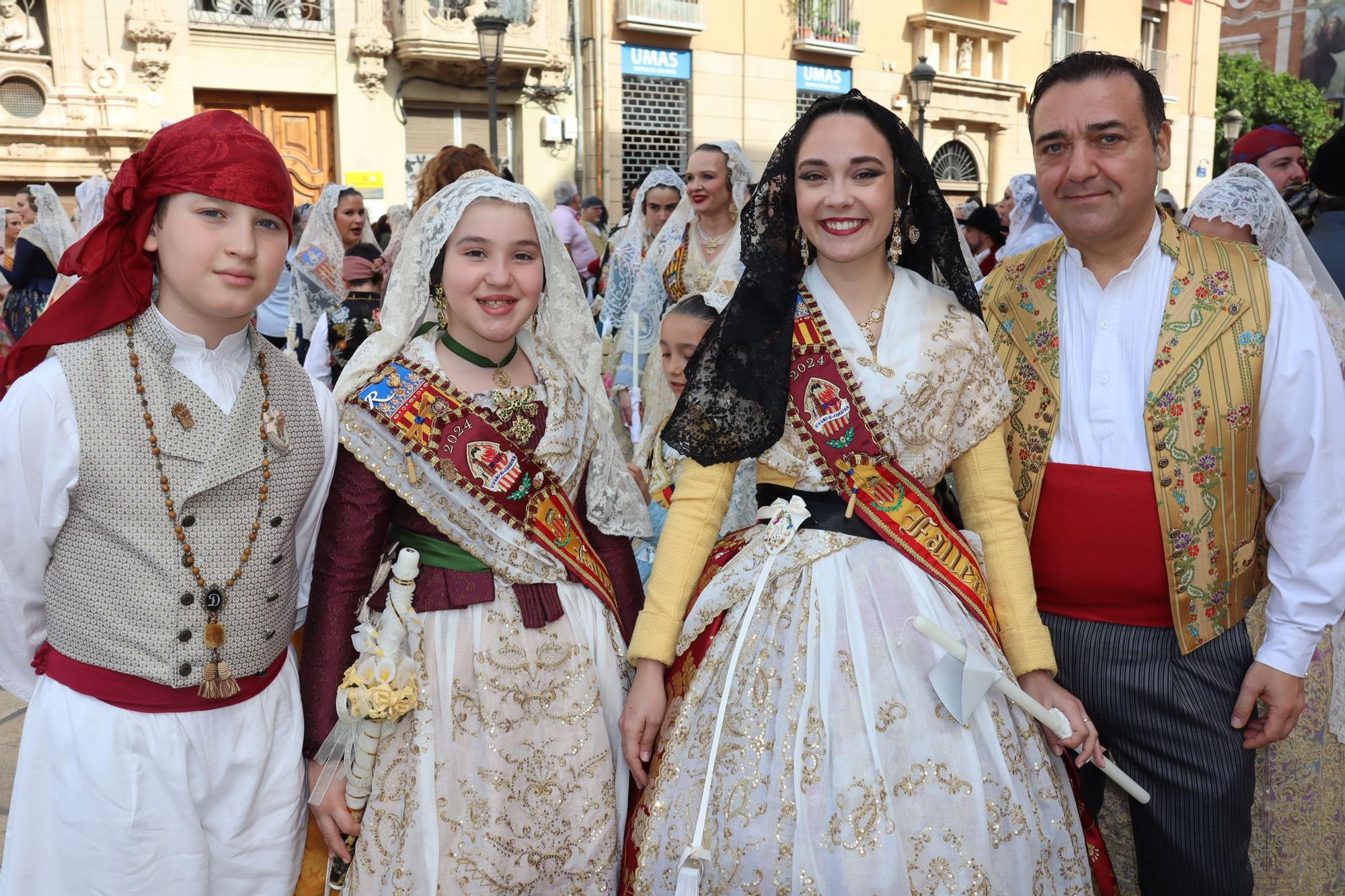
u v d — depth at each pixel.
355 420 1.98
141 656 1.72
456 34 12.89
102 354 1.70
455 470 1.97
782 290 2.00
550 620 2.02
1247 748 2.06
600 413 2.24
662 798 1.89
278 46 12.23
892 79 17.25
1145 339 2.05
